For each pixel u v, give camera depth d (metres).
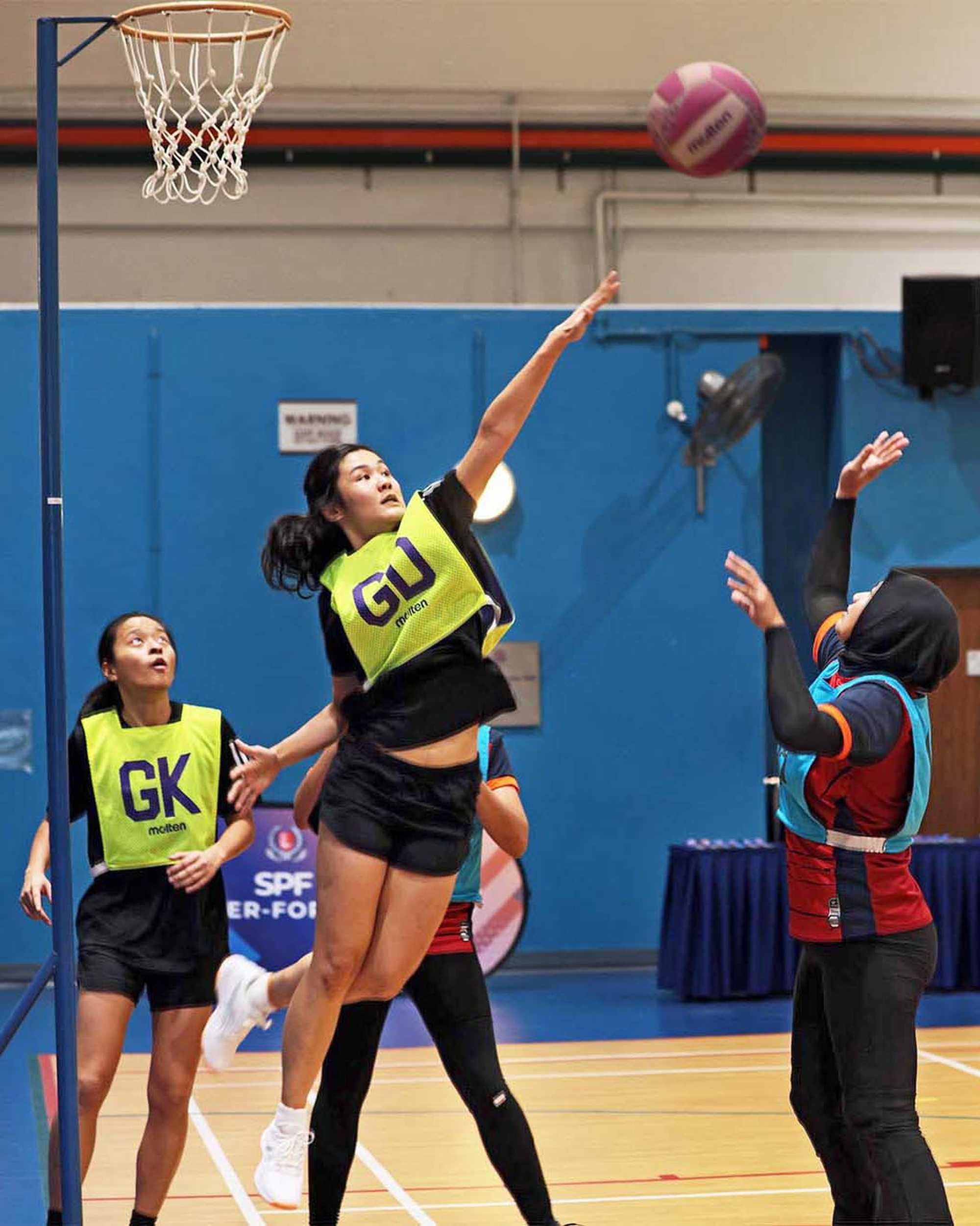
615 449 15.18
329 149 16.83
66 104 16.39
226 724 6.37
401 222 17.08
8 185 16.62
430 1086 10.30
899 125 17.61
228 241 16.88
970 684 15.50
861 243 17.72
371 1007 5.86
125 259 16.73
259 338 14.91
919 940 5.39
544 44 16.73
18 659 14.57
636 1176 7.99
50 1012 13.14
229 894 13.21
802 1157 8.37
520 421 5.12
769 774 15.81
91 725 6.30
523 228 17.25
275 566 5.46
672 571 15.18
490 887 13.39
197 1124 9.21
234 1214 7.35
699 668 15.20
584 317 5.08
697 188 17.47
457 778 5.22
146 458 14.78
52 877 5.36
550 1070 10.74
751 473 15.29
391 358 15.04
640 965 15.05
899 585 5.52
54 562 5.42
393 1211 7.40
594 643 15.08
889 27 17.06
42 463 5.48
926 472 15.37
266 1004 5.60
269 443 14.89
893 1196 5.14
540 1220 5.80
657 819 15.06
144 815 6.14
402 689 5.16
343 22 16.41
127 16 5.84
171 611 14.76
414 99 16.89
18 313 14.70
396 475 15.03
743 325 15.29
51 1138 5.97
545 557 15.05
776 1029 12.20
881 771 5.31
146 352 14.80
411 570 5.12
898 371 15.36
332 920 5.15
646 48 16.86
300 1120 5.22
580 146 17.09
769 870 13.56
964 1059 10.96
